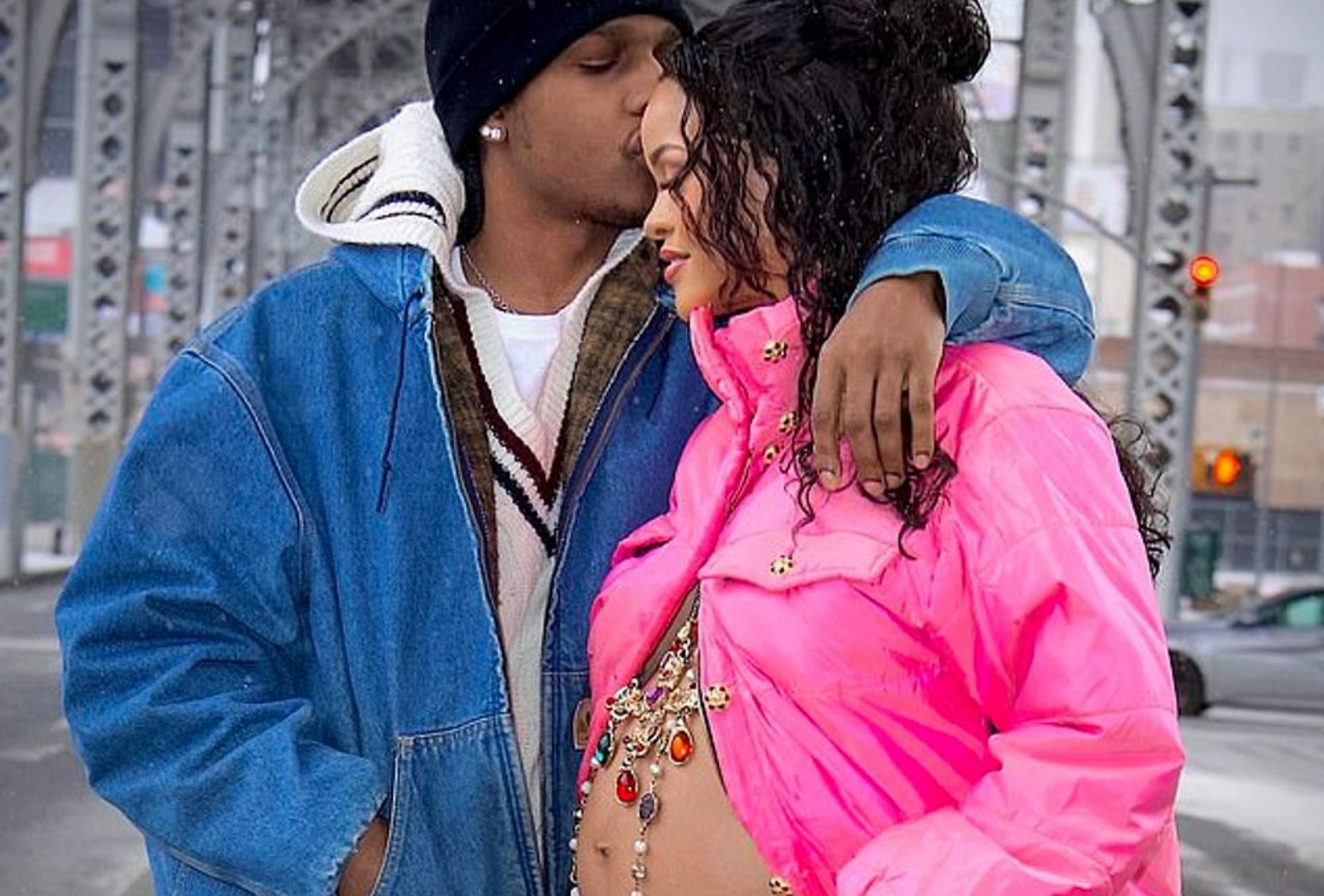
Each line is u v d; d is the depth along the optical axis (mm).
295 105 48125
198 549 2389
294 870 2258
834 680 1957
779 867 2000
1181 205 23297
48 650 22172
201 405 2410
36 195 72688
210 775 2291
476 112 2566
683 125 2076
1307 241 104750
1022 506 1882
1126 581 1877
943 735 1972
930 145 2051
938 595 1936
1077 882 1793
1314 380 80688
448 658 2438
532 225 2658
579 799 2324
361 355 2498
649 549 2359
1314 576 79438
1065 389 1982
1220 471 30250
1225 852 10977
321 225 2523
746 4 2072
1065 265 2039
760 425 2107
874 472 1905
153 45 49219
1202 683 19250
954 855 1829
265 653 2434
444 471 2469
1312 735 17438
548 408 2627
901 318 1897
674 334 2668
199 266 34750
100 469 31891
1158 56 23250
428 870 2396
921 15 2055
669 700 2150
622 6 2498
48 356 62719
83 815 10695
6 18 28906
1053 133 25328
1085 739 1814
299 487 2451
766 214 2027
